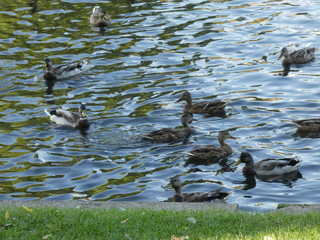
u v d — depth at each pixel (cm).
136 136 2255
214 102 2434
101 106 2516
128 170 2000
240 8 3641
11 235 1188
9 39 3250
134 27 3381
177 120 2383
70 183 1914
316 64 2892
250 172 1972
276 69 2831
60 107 2522
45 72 2842
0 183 1908
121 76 2798
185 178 1950
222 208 1378
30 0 3878
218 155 2089
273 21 3406
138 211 1324
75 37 3272
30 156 2103
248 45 3100
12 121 2400
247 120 2352
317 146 2131
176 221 1245
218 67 2858
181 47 3089
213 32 3262
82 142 2220
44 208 1360
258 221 1246
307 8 3591
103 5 3781
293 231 1158
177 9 3653
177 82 2711
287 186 1889
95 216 1283
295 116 2362
